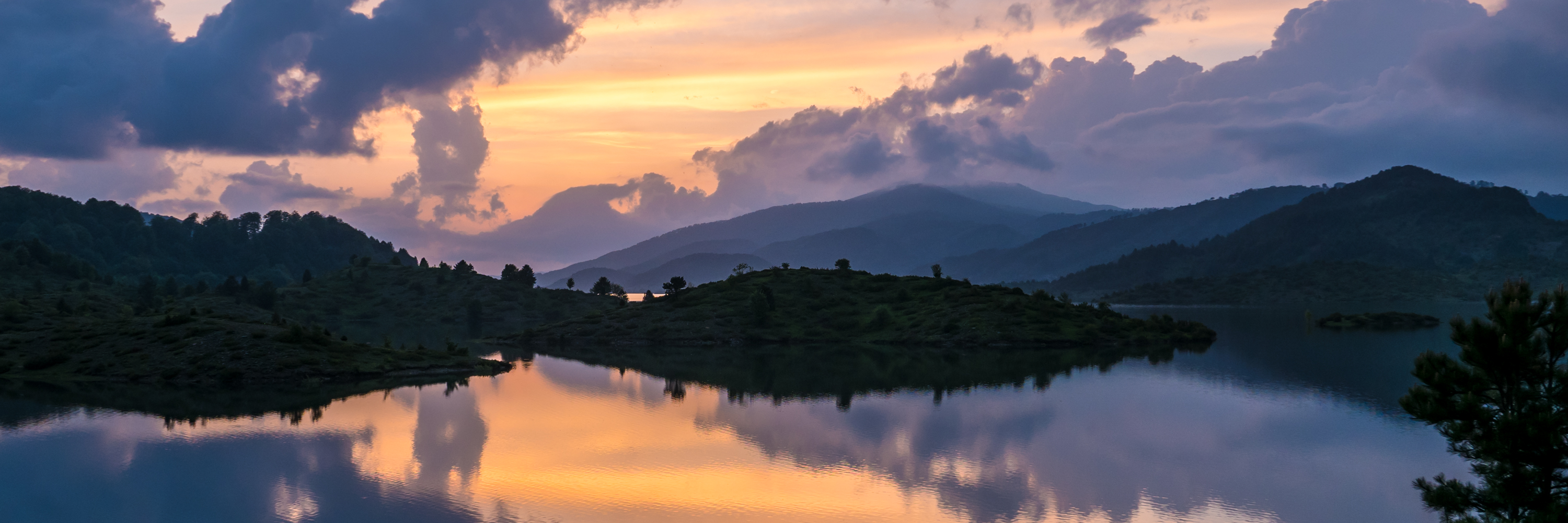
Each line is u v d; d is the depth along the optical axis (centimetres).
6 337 13638
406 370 12744
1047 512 5481
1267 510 5528
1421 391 3572
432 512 5425
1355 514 5441
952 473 6456
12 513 5381
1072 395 10375
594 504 5644
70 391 10562
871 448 7350
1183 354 15838
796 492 5941
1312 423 8469
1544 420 3123
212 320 13725
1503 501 3331
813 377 12506
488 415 9069
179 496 5750
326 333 13750
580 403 9925
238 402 9812
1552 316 3269
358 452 7119
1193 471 6525
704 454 7119
